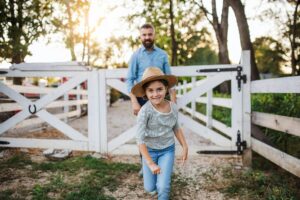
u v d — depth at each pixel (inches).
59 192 143.0
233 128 187.5
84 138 203.5
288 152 187.6
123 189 147.8
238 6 415.2
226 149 189.2
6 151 210.8
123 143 199.3
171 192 144.3
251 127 187.9
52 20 299.0
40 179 158.6
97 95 199.6
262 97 250.5
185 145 122.1
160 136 119.0
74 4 356.5
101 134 201.0
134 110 157.9
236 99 186.1
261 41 1405.0
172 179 159.6
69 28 388.8
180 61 1227.9
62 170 171.3
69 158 196.1
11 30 252.1
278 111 224.8
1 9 247.0
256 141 179.0
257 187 147.4
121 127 357.7
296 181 152.4
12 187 148.1
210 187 150.7
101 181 153.3
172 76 113.3
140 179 159.8
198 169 175.3
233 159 192.7
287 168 140.1
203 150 191.2
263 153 168.2
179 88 497.7
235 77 185.6
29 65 264.8
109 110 627.5
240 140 186.1
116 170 169.9
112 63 1504.7
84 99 456.8
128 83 163.2
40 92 288.8
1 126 209.0
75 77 202.4
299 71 1107.3
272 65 1685.5
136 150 199.2
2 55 258.2
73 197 134.4
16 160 186.1
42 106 205.5
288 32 1190.3
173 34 863.7
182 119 191.6
